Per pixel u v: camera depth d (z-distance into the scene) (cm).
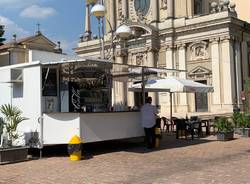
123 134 1521
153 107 1563
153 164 1155
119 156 1345
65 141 1358
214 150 1447
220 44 3566
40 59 1491
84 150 1516
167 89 2031
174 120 2081
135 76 1792
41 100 1379
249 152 1376
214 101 3578
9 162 1235
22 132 1405
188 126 1939
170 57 3872
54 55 1542
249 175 953
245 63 3738
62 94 1486
